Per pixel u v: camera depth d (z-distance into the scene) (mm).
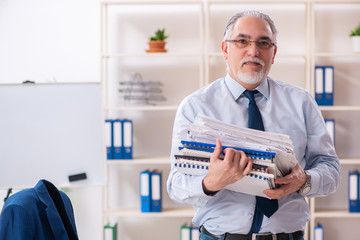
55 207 1363
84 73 3758
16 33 3746
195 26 3729
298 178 1624
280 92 1872
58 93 1889
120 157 3547
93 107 1894
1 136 1873
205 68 3576
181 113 1829
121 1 3541
